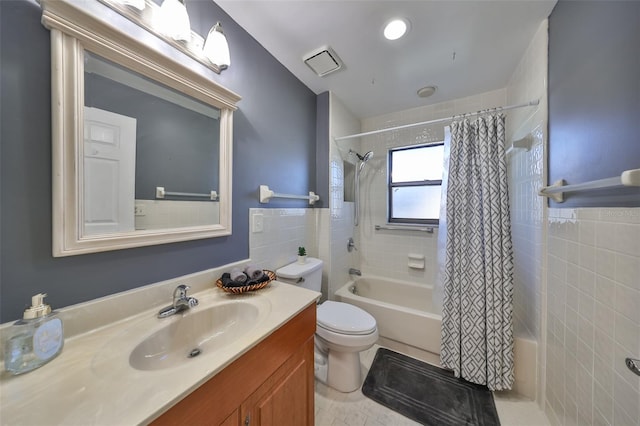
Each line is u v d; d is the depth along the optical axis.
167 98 0.98
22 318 0.61
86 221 0.74
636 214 0.68
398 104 2.26
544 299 1.24
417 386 1.45
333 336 1.38
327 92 2.01
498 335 1.36
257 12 1.21
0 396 0.50
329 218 2.01
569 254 1.02
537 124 1.32
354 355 1.45
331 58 1.56
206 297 1.04
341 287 2.22
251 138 1.39
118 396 0.50
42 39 0.66
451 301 1.55
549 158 1.22
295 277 1.49
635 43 0.68
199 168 1.10
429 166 2.38
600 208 0.83
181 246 1.02
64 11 0.66
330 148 2.01
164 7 0.89
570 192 1.02
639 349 0.66
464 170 1.53
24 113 0.63
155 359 0.76
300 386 0.97
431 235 2.32
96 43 0.73
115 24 0.81
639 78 0.67
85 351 0.65
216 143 1.18
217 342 0.92
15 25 0.62
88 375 0.56
